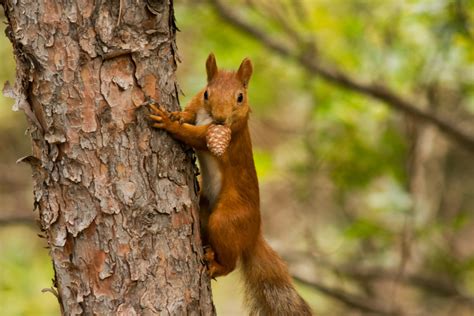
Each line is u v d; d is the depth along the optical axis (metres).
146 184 5.55
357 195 15.90
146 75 5.51
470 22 11.46
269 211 17.05
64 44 5.33
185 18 13.17
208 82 7.09
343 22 13.12
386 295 15.60
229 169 6.83
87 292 5.52
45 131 5.43
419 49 12.71
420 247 14.00
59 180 5.46
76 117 5.37
